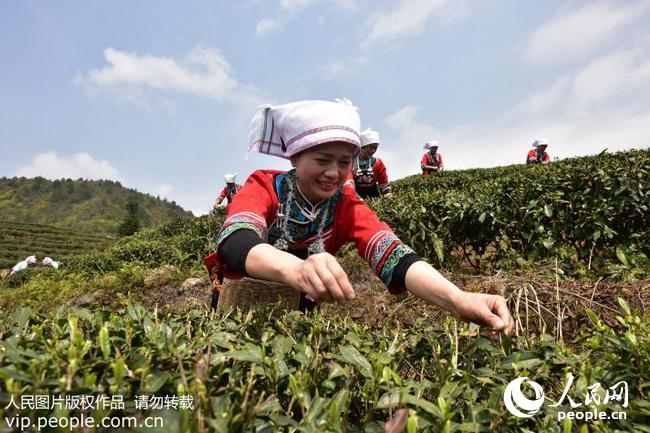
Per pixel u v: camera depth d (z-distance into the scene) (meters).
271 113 1.62
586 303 2.58
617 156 5.03
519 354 1.02
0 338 0.98
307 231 1.71
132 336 0.97
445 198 4.76
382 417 0.91
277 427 0.75
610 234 3.97
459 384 0.97
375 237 1.53
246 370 0.91
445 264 4.73
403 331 1.30
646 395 0.97
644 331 1.12
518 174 4.82
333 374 0.91
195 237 8.63
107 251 10.98
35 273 14.69
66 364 0.77
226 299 1.73
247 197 1.56
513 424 0.86
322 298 1.00
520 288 2.56
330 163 1.49
